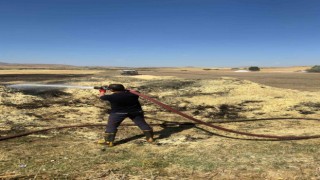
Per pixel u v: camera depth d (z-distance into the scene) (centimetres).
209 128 983
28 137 847
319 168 615
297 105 1390
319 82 3353
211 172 598
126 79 2664
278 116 1200
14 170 595
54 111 1193
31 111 1165
